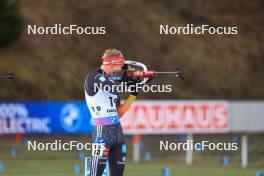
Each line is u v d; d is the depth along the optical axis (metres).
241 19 121.69
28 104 64.62
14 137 71.81
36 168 57.44
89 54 101.00
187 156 64.00
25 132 64.56
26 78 90.44
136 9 112.88
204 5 121.00
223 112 63.97
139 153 69.81
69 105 64.56
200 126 63.81
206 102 63.91
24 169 56.53
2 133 64.19
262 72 114.06
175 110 63.56
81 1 108.25
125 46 105.31
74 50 100.06
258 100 108.50
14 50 94.00
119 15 109.56
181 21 114.88
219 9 122.12
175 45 109.00
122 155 27.92
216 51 112.06
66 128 64.62
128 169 57.78
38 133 64.69
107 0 111.19
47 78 92.81
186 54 108.12
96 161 27.56
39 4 102.88
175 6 117.19
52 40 99.19
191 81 104.44
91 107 27.86
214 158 67.62
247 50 115.75
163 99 98.44
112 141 27.64
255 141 83.06
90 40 102.94
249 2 126.31
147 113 63.25
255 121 64.38
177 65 105.81
